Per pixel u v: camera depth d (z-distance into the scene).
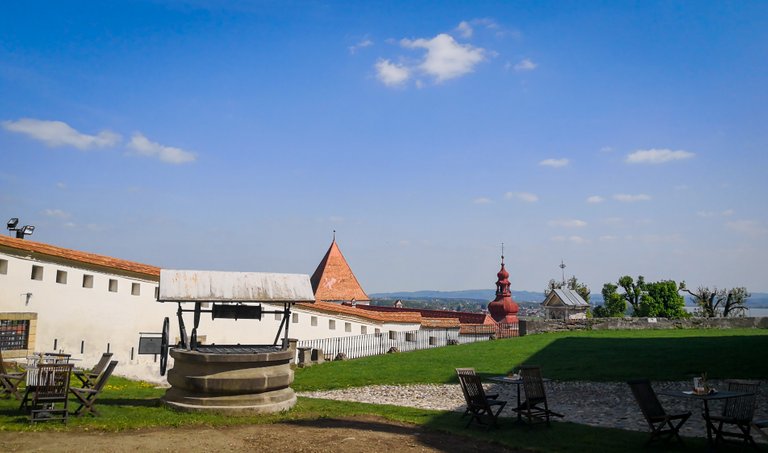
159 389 20.02
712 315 69.94
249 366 14.71
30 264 22.27
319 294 51.78
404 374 24.20
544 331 38.75
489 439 12.35
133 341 24.89
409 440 11.92
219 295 15.77
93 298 23.92
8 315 21.44
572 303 59.88
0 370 15.27
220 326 27.77
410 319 37.88
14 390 14.84
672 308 67.12
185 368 14.78
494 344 32.97
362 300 53.94
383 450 10.98
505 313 52.72
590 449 11.48
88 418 12.98
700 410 16.06
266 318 29.50
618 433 13.09
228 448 10.81
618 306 69.94
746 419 11.20
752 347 26.09
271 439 11.62
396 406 17.27
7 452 9.93
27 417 12.66
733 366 21.78
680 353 25.42
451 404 17.92
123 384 21.50
